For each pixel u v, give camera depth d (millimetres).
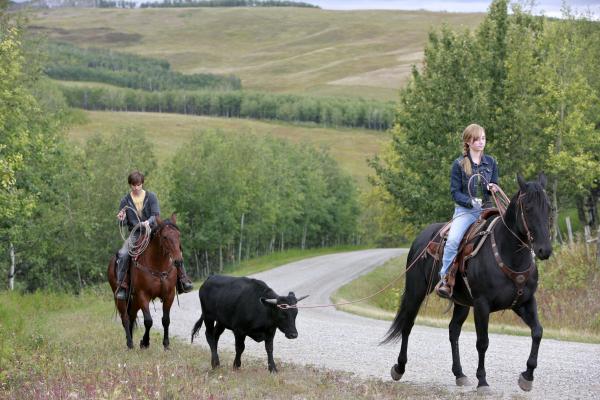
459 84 34281
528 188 8969
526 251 9070
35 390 8812
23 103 33500
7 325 15148
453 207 32906
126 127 61438
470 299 9820
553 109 33750
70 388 8906
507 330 17438
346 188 97250
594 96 34125
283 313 10164
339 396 9062
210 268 75562
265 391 9352
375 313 24141
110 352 12820
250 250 81375
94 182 50281
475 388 9734
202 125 181625
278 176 79125
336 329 17609
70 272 54875
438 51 37406
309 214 87062
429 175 33719
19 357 11422
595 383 9742
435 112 33844
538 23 35469
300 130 190625
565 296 24062
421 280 10438
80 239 49719
